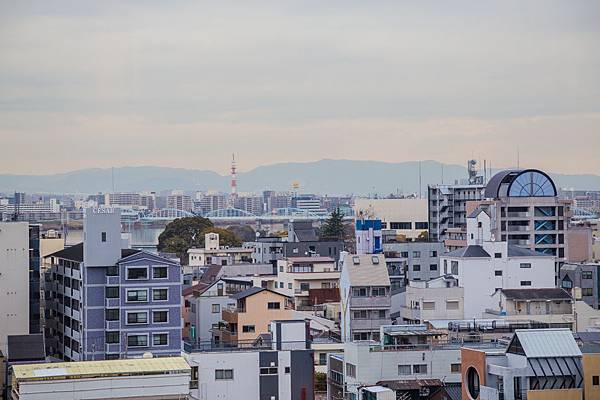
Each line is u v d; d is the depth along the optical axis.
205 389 126.12
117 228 150.38
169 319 150.12
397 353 126.56
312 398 129.38
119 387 104.50
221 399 126.56
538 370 109.00
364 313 165.62
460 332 140.25
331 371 134.50
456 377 126.75
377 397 116.88
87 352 148.38
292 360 129.00
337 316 181.12
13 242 158.25
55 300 165.25
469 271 182.75
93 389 103.81
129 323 149.00
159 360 109.44
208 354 127.06
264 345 140.88
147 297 149.62
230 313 171.25
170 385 105.69
